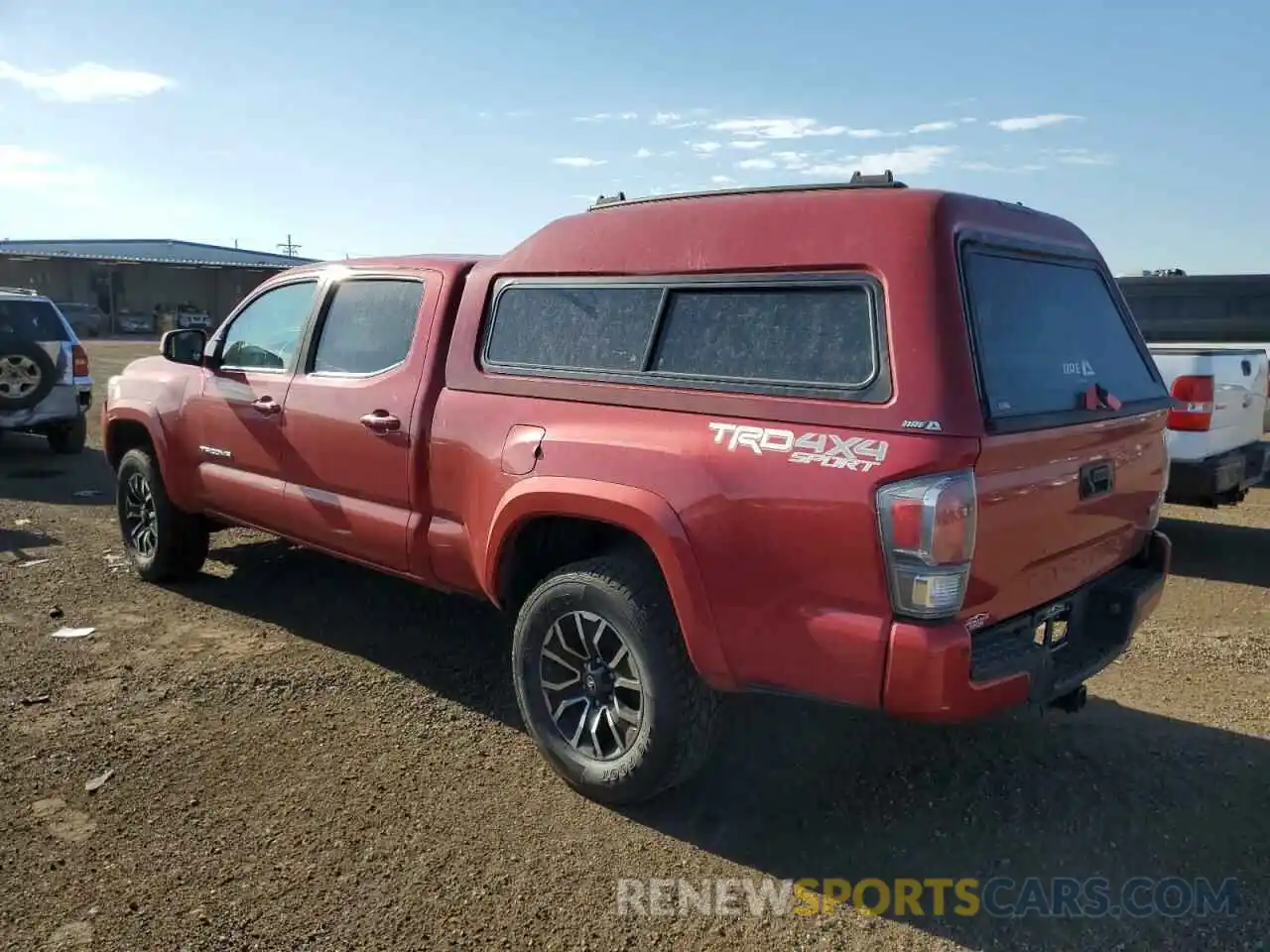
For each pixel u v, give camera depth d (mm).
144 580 6234
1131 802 3734
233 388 5324
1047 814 3652
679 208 3627
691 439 3314
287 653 5066
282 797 3676
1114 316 4125
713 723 3514
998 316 3248
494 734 4230
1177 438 6824
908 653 2877
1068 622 3648
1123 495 3729
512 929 2975
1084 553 3580
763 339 3283
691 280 3506
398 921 2994
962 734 4281
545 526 3977
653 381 3512
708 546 3207
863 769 3975
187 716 4332
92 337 40125
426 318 4410
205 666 4867
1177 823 3594
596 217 3891
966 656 2896
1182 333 10016
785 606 3098
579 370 3766
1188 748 4168
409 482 4375
